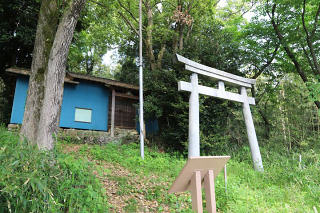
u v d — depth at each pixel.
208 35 15.14
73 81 13.23
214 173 3.94
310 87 11.62
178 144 12.45
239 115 15.77
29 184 2.74
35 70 5.98
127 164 8.09
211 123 12.56
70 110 13.35
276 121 17.61
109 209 4.46
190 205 5.11
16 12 13.45
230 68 13.70
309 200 5.48
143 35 17.38
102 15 15.44
